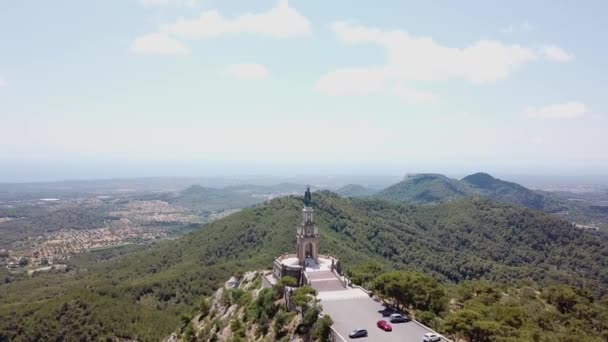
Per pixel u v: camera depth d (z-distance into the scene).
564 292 163.38
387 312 110.25
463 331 96.94
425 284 120.31
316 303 109.69
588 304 161.00
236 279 188.00
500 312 118.25
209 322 159.00
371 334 94.50
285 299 126.69
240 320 137.12
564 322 144.50
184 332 169.88
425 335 90.62
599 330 141.38
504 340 90.56
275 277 156.12
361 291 128.50
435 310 115.06
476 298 144.88
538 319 138.38
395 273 125.75
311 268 143.25
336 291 128.25
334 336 94.75
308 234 150.12
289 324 113.31
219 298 176.00
